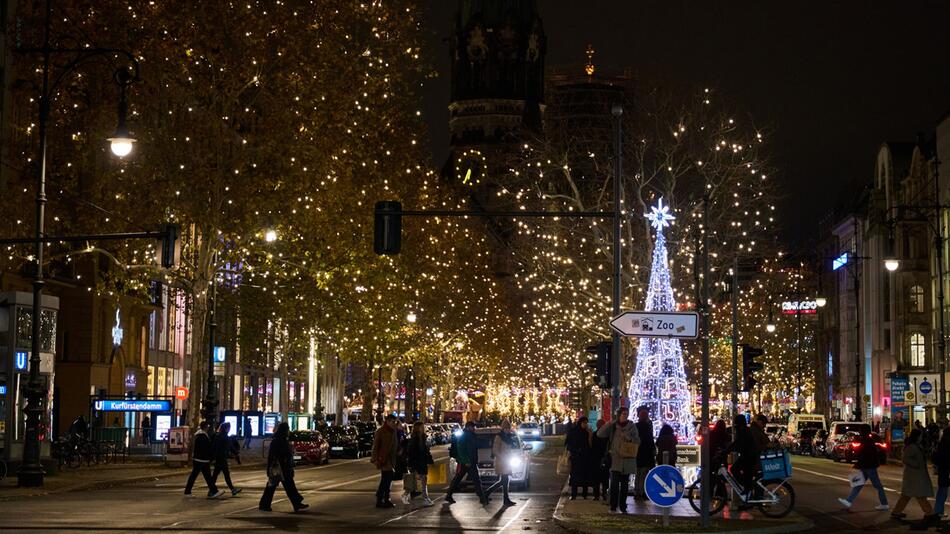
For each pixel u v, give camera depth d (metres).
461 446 33.41
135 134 52.41
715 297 65.19
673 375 40.47
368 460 68.38
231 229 53.84
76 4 53.12
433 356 95.12
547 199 67.00
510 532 25.38
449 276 93.88
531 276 67.94
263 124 52.91
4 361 41.31
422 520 28.20
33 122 56.44
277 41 52.28
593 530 25.09
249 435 72.00
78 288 68.00
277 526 25.95
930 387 67.94
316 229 55.09
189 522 26.50
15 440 41.19
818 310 142.38
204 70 52.03
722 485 29.69
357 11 53.06
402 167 72.75
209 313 69.94
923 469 29.52
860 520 30.14
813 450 80.75
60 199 58.34
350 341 71.62
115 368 72.25
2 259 53.56
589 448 34.50
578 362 89.12
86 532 23.98
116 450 55.06
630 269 58.25
